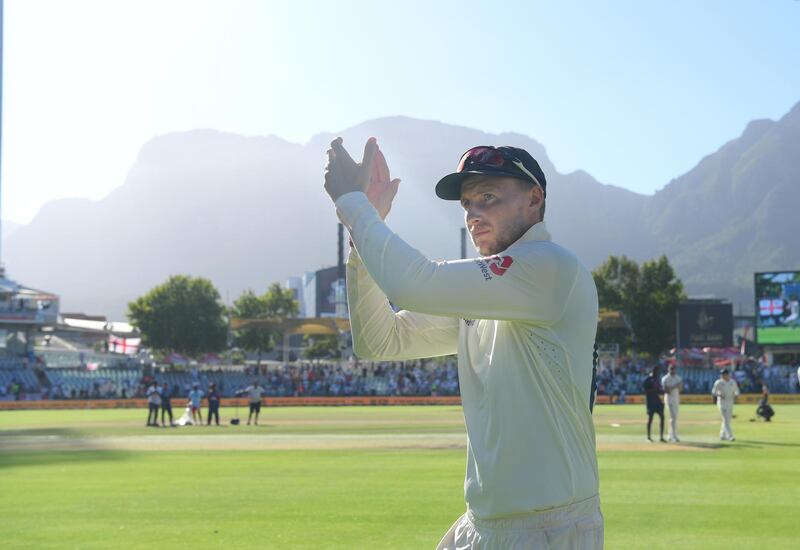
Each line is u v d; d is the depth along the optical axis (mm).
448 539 3219
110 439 27531
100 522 10633
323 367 82812
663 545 9016
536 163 3182
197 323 92750
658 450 20734
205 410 53906
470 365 3148
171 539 9469
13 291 89500
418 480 14859
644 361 90500
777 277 70375
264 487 14016
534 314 2883
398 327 3475
